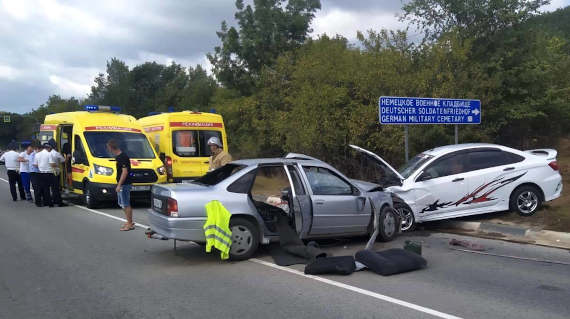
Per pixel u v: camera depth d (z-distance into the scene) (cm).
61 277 662
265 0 2177
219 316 504
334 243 885
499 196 1004
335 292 582
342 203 809
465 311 512
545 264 717
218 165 1081
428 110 1206
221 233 707
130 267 714
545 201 1023
